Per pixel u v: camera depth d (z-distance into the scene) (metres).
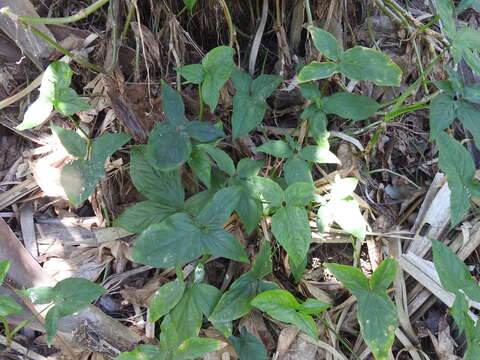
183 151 0.49
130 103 0.57
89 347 0.51
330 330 0.54
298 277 0.52
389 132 0.63
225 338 0.52
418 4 0.70
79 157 0.49
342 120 0.62
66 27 0.57
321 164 0.60
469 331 0.44
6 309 0.44
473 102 0.52
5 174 0.57
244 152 0.59
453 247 0.57
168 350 0.46
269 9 0.63
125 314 0.54
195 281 0.49
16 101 0.58
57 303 0.45
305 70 0.47
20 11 0.55
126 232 0.55
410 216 0.59
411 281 0.56
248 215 0.49
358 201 0.57
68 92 0.47
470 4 0.48
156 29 0.60
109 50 0.58
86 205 0.58
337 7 0.60
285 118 0.62
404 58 0.64
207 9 0.61
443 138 0.46
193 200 0.51
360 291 0.45
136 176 0.51
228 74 0.49
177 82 0.58
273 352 0.53
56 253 0.55
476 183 0.46
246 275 0.49
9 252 0.53
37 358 0.51
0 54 0.57
